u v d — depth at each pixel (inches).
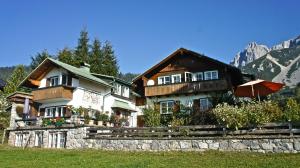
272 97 1310.3
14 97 1414.9
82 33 2486.5
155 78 1563.7
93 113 1397.6
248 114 757.9
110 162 647.1
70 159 716.0
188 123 979.9
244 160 623.5
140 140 873.5
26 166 626.5
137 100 1798.7
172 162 629.9
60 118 1187.3
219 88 1352.1
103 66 2384.4
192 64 1486.2
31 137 1206.9
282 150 696.4
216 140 769.6
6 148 1096.2
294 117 754.2
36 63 2346.2
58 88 1390.3
